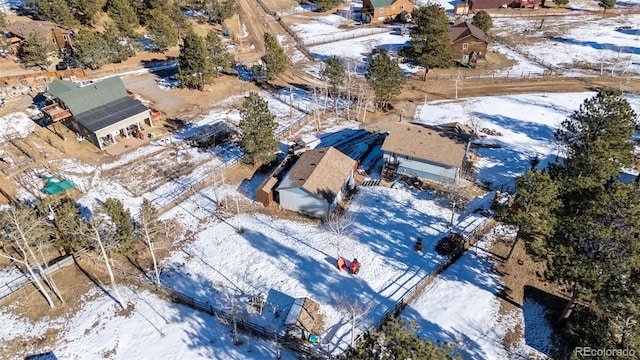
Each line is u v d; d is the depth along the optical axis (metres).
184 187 53.69
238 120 68.25
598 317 33.97
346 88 73.38
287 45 101.12
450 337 34.97
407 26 108.88
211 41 77.69
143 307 38.59
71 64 81.50
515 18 114.69
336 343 34.59
